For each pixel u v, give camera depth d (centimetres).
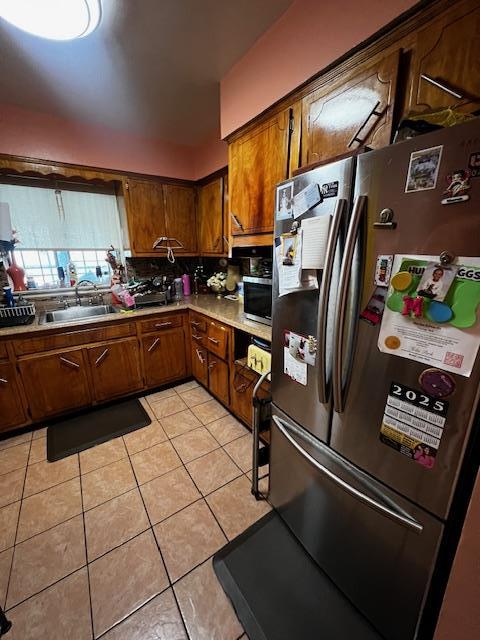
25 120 201
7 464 178
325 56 114
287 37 129
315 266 94
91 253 273
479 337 62
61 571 118
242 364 196
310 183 96
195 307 245
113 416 229
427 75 89
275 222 115
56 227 243
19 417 202
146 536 133
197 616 103
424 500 78
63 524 139
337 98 115
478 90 79
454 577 69
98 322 220
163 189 266
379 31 96
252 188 171
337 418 98
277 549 126
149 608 106
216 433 208
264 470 171
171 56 154
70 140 219
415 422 76
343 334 88
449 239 64
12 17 106
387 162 72
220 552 125
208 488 159
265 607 106
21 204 226
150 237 266
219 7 123
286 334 116
